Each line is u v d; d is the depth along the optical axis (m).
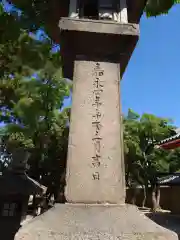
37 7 5.24
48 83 8.27
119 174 3.10
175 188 23.61
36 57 5.85
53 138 12.71
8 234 6.36
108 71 3.64
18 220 6.50
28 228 2.45
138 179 23.88
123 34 3.53
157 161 23.75
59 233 2.45
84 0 4.12
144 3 4.37
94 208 2.80
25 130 8.49
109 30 3.53
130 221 2.67
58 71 7.22
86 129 3.27
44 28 5.74
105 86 3.54
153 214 21.03
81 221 2.60
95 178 3.04
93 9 4.13
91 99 3.44
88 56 3.71
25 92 7.58
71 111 3.34
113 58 3.77
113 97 3.50
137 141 22.47
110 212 2.77
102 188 3.00
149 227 2.61
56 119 12.16
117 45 3.70
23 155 7.51
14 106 7.63
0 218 6.44
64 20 3.52
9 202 6.62
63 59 3.93
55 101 8.78
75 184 2.98
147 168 23.16
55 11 5.09
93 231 2.50
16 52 5.70
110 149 3.21
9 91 7.11
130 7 4.63
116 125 3.35
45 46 5.85
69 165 3.06
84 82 3.53
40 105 8.04
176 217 18.78
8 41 5.49
